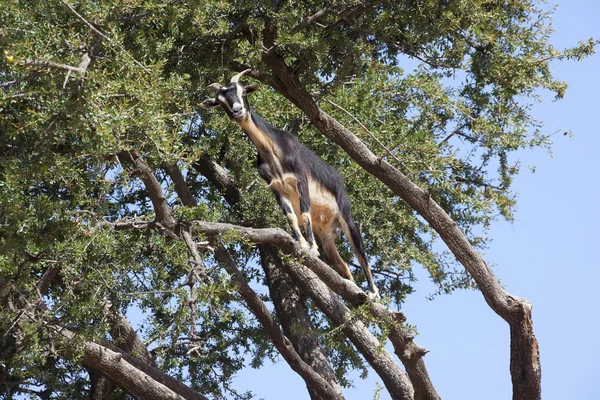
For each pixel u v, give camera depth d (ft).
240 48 81.35
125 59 55.42
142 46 67.67
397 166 90.48
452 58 81.76
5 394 65.57
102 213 64.75
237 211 96.78
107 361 74.79
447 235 80.02
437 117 92.94
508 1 85.35
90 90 50.08
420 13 75.00
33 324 62.59
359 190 99.09
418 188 80.02
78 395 95.30
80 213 66.18
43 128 51.96
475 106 94.07
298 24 74.95
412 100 95.71
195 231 70.13
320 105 95.25
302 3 78.23
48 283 69.62
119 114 53.26
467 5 77.30
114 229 70.90
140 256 79.51
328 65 80.12
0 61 47.88
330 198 75.20
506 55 82.79
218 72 78.54
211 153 96.63
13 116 55.06
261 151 71.92
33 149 55.11
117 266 71.67
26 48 48.32
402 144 84.89
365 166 79.97
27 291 65.10
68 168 59.82
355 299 73.00
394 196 102.73
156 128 58.08
